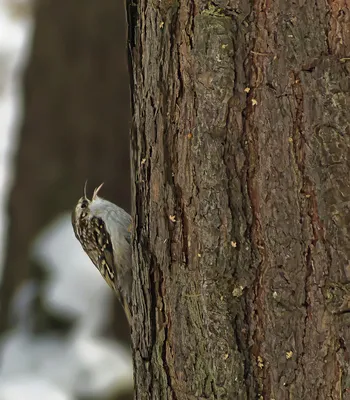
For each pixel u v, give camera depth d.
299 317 5.04
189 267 5.37
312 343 5.02
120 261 7.99
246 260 5.15
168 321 5.57
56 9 14.98
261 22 5.00
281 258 5.05
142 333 5.81
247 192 5.11
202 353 5.39
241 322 5.20
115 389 12.82
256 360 5.19
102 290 13.68
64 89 14.88
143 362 5.82
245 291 5.18
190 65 5.21
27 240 14.94
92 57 14.72
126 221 8.25
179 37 5.27
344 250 4.90
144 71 5.58
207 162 5.18
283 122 4.98
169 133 5.39
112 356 13.18
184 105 5.29
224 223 5.16
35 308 13.97
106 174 14.59
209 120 5.14
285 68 4.95
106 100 14.68
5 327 15.03
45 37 15.05
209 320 5.27
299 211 4.98
